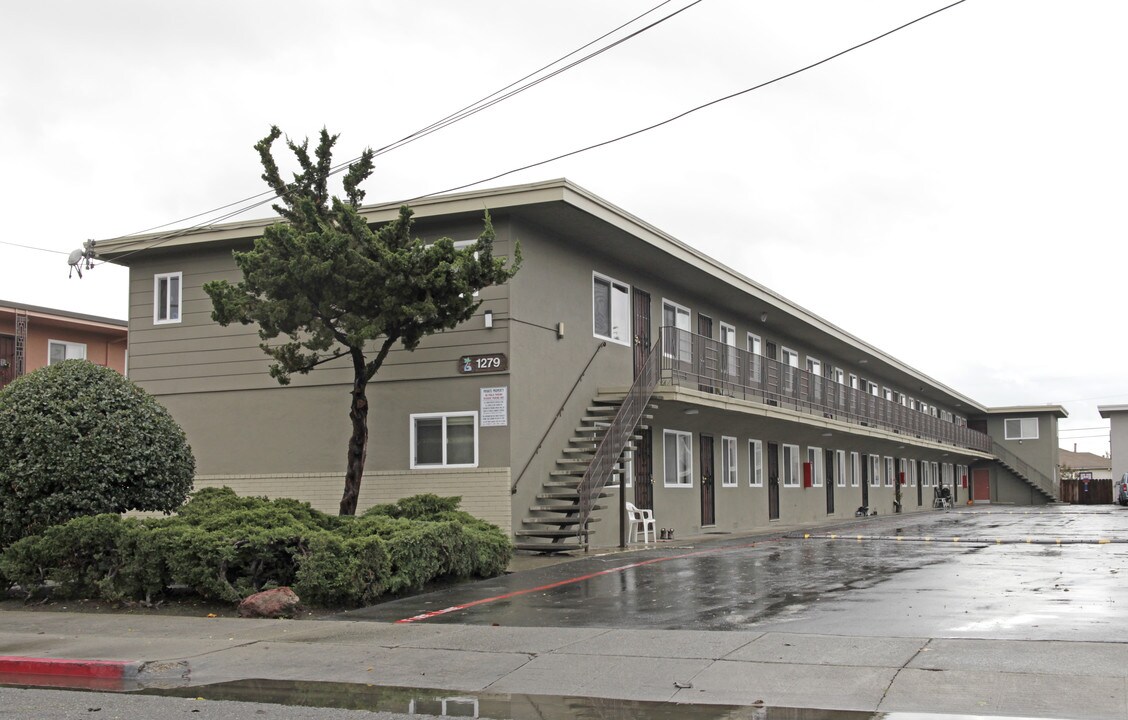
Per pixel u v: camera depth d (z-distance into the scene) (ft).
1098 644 30.83
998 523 101.71
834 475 135.44
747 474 105.50
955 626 34.50
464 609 42.60
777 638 33.58
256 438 72.54
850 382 148.25
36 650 35.01
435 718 25.53
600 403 76.18
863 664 29.35
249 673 31.55
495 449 65.26
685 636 34.55
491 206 64.64
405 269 52.90
